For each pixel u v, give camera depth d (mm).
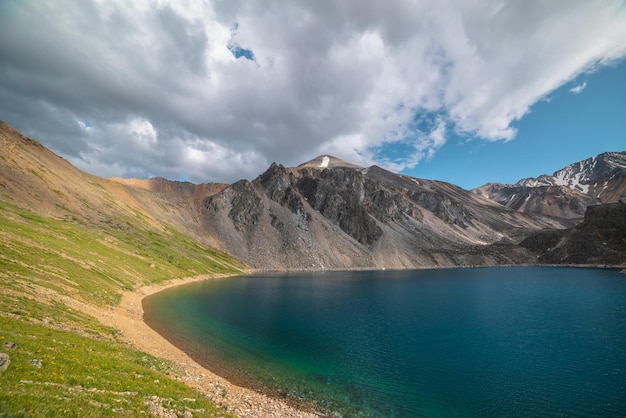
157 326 56094
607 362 45375
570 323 69938
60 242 75000
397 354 48812
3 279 38219
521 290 130375
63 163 178375
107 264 83562
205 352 45281
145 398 21438
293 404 31766
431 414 31234
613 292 118438
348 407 32062
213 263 183125
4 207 84062
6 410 13789
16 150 134000
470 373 41531
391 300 103250
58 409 15516
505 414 31453
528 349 51594
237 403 29078
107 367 24672
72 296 46938
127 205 194125
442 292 124688
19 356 20047
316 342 54219
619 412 31797
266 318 71438
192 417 21297
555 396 35281
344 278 186000
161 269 116625
